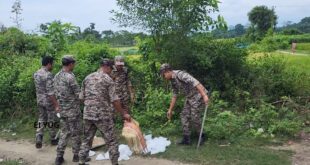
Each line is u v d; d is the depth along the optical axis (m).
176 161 7.66
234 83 11.79
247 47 13.24
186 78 8.16
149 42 11.75
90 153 8.23
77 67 11.00
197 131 8.49
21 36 14.52
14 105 11.55
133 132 7.39
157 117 9.82
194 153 7.95
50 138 9.23
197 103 8.25
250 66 12.39
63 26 13.38
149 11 11.20
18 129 10.46
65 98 7.48
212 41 11.88
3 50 14.09
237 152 7.92
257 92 11.45
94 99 6.78
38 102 8.73
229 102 11.21
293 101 11.01
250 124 9.40
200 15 11.12
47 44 13.39
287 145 8.41
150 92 10.61
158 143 8.48
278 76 12.02
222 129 8.78
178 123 9.51
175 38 11.09
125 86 9.10
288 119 9.82
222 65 11.78
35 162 8.04
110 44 12.72
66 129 7.70
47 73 8.20
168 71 8.30
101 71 6.98
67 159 8.02
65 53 12.21
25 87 11.23
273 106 10.31
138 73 11.55
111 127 6.89
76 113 7.56
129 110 9.36
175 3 11.00
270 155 7.74
